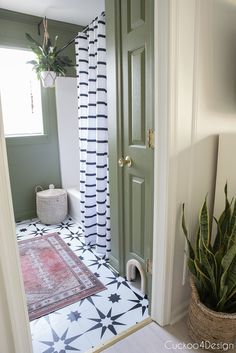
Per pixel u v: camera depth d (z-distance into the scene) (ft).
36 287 5.81
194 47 3.70
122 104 5.29
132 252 5.75
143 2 4.33
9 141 9.00
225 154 4.56
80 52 6.94
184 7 3.43
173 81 3.59
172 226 4.19
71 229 8.85
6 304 2.91
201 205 4.59
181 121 3.84
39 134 9.68
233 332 4.00
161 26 3.49
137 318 4.91
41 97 9.39
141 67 4.62
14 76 9.03
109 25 5.20
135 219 5.46
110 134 5.77
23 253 7.23
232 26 4.17
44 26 8.27
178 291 4.73
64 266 6.62
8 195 2.69
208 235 4.10
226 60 4.25
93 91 6.64
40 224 9.31
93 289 5.74
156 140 3.97
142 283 5.48
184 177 4.15
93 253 7.24
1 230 2.70
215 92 4.24
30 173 9.65
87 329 4.67
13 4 7.80
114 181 5.87
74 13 8.47
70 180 10.20
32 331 4.63
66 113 9.74
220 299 3.97
